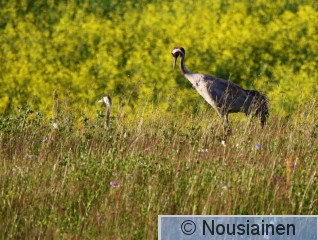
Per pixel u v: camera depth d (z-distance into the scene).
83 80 55.19
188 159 27.56
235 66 56.69
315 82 53.38
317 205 25.12
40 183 26.16
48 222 23.94
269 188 25.69
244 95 38.72
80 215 24.09
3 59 59.97
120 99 50.88
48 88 54.62
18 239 23.84
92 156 28.39
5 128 33.78
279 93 48.88
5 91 55.41
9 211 24.62
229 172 26.08
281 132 32.12
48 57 60.06
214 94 38.81
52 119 35.00
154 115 34.69
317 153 29.22
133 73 56.31
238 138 30.61
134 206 24.75
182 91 51.44
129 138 31.95
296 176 26.59
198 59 57.41
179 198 25.02
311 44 59.28
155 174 26.36
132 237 23.53
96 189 25.97
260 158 27.94
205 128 32.69
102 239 23.38
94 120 36.59
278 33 60.44
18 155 29.69
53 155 29.88
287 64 57.50
